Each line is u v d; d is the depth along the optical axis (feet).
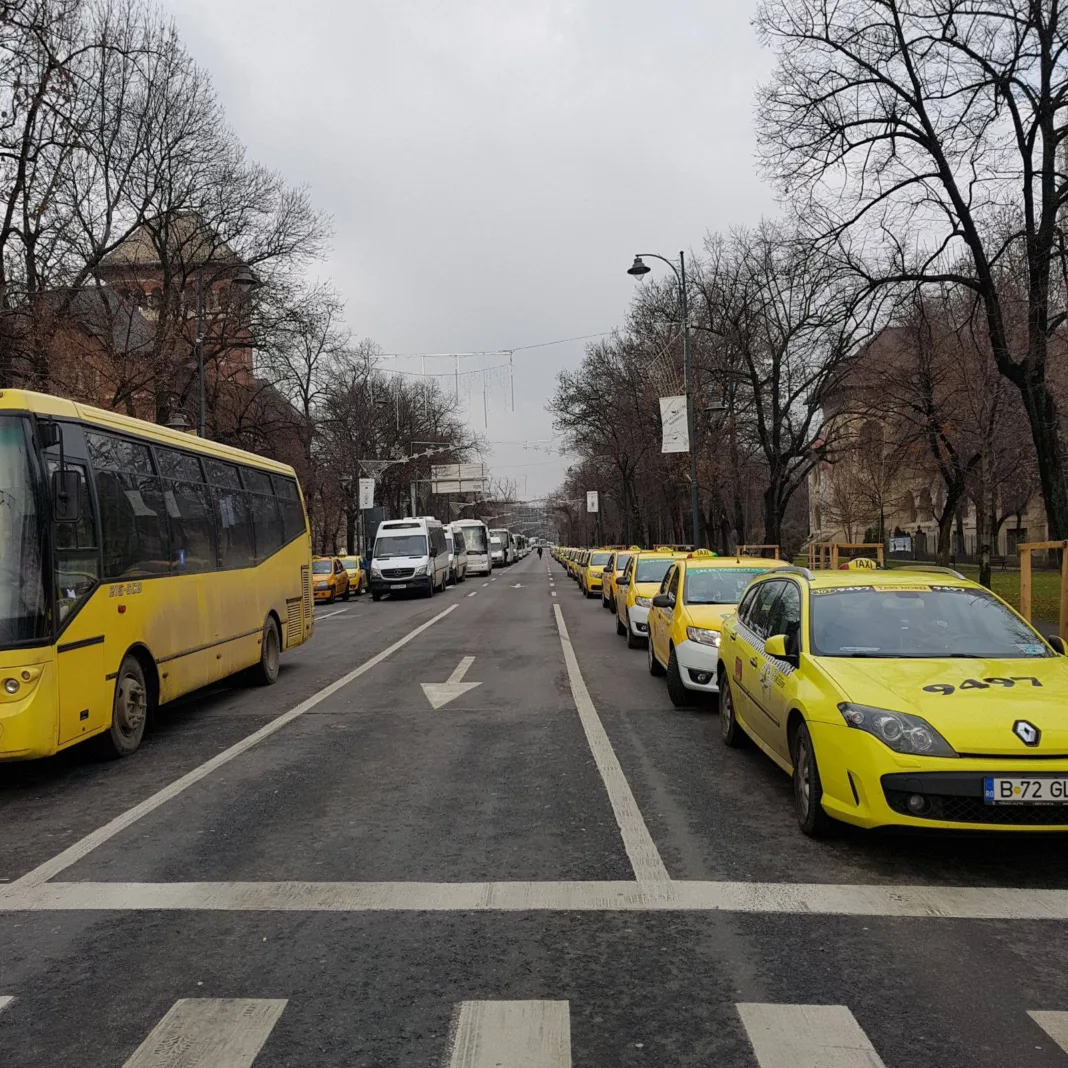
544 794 22.61
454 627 72.59
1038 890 16.02
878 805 16.58
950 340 84.53
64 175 70.79
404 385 213.46
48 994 12.62
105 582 27.07
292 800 22.54
